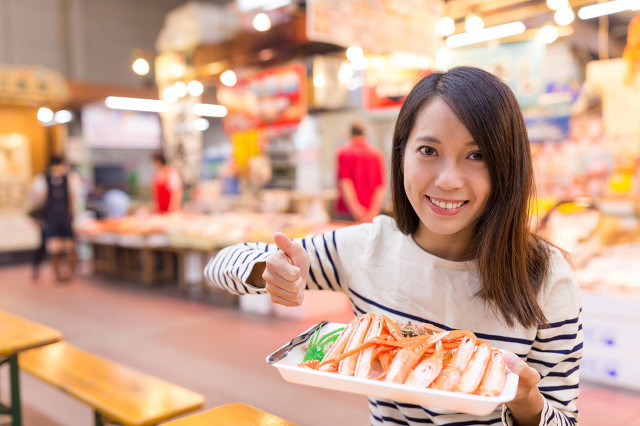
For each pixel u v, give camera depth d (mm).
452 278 991
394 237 1077
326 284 1168
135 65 7750
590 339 3369
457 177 858
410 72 5230
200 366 3916
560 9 4469
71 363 2740
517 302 909
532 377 763
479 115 845
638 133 4391
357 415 3084
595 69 4535
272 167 9281
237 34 6320
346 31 4465
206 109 9453
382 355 847
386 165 7707
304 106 5984
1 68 8695
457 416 948
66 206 7535
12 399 2631
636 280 3326
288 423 1305
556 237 3875
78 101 9648
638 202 4312
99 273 8031
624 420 2883
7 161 10305
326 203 8094
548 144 4766
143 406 2164
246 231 5723
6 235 9469
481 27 4812
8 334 2494
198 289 6730
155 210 7836
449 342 834
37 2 13031
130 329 4926
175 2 15648
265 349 4277
